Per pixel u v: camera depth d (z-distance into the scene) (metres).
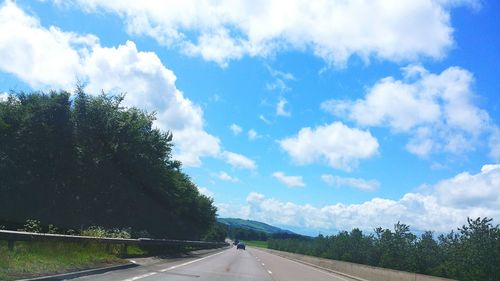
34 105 35.88
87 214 38.59
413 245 36.91
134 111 41.78
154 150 43.00
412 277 25.50
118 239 26.23
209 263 33.59
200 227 78.50
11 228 33.59
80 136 38.38
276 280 23.48
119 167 40.19
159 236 49.19
